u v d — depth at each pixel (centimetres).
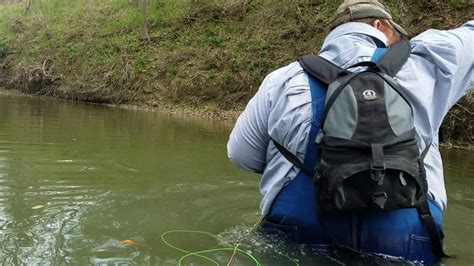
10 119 846
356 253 194
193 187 362
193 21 1472
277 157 210
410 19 1041
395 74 195
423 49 204
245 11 1398
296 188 205
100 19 1712
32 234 241
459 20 987
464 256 224
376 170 172
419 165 183
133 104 1376
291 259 205
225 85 1257
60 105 1269
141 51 1472
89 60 1553
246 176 406
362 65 196
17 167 424
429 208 196
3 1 2191
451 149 734
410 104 187
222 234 247
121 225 261
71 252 219
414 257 197
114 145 580
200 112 1227
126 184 367
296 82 201
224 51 1320
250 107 220
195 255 216
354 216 192
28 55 1714
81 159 475
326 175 181
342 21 221
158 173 413
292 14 1290
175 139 659
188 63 1357
